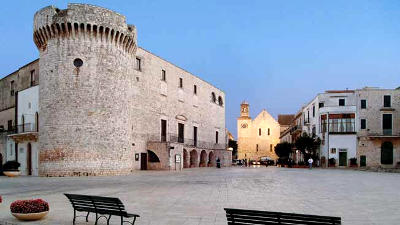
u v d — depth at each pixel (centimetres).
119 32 3997
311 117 7669
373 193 2122
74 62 3791
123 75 4103
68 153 3694
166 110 5803
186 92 6550
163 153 5100
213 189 2309
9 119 5156
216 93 8056
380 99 6581
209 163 7394
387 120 6544
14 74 5200
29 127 4428
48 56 3859
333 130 6688
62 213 1457
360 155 6512
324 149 6775
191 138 6688
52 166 3700
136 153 4947
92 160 3741
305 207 1570
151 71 5416
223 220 1266
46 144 3759
